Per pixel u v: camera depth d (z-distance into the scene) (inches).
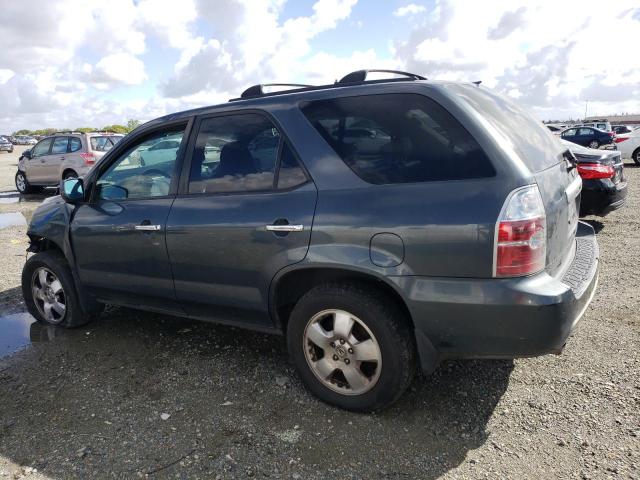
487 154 97.5
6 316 187.8
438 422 111.8
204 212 128.0
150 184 143.9
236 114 128.7
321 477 96.0
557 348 96.5
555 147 127.4
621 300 174.1
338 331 112.4
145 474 98.5
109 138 580.4
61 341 162.9
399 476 95.7
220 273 127.1
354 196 107.3
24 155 603.2
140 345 157.5
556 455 99.5
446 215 97.3
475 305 96.3
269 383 130.9
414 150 104.1
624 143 678.5
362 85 114.3
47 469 101.2
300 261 112.3
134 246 142.6
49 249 177.0
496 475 94.9
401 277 101.7
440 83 109.5
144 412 119.9
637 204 354.9
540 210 96.7
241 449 104.8
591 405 114.7
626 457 97.6
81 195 157.6
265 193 119.3
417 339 104.3
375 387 110.2
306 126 116.8
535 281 95.8
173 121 140.9
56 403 125.7
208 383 132.2
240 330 165.9
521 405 116.6
